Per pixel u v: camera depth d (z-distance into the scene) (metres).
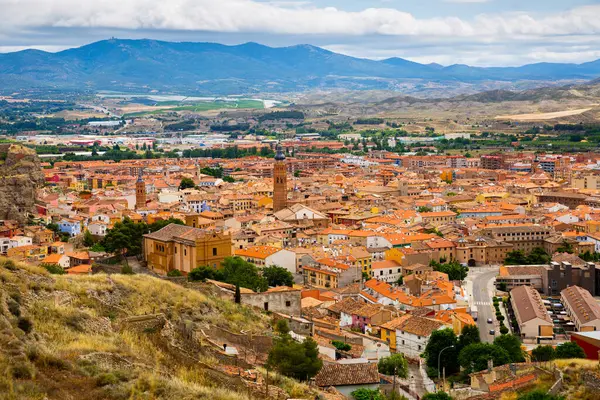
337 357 167.62
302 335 166.62
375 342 194.38
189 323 121.25
